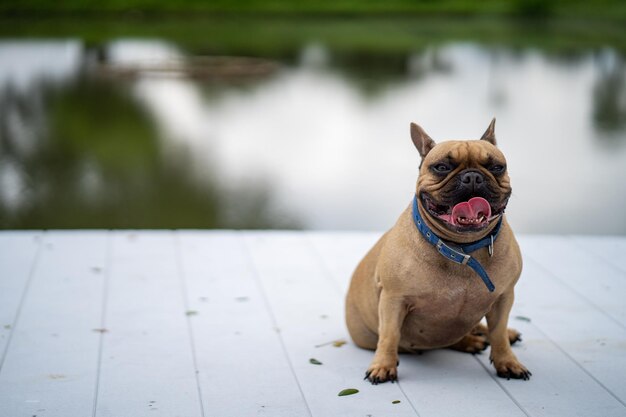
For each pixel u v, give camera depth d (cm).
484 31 2080
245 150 1073
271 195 916
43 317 364
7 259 443
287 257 454
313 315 372
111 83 1439
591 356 326
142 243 475
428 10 2497
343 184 944
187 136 1115
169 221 845
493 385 299
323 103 1324
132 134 1127
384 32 2084
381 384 299
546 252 469
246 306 382
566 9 2453
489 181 260
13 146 1057
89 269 429
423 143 288
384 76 1525
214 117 1235
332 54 1762
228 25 2192
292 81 1495
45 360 321
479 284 281
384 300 294
